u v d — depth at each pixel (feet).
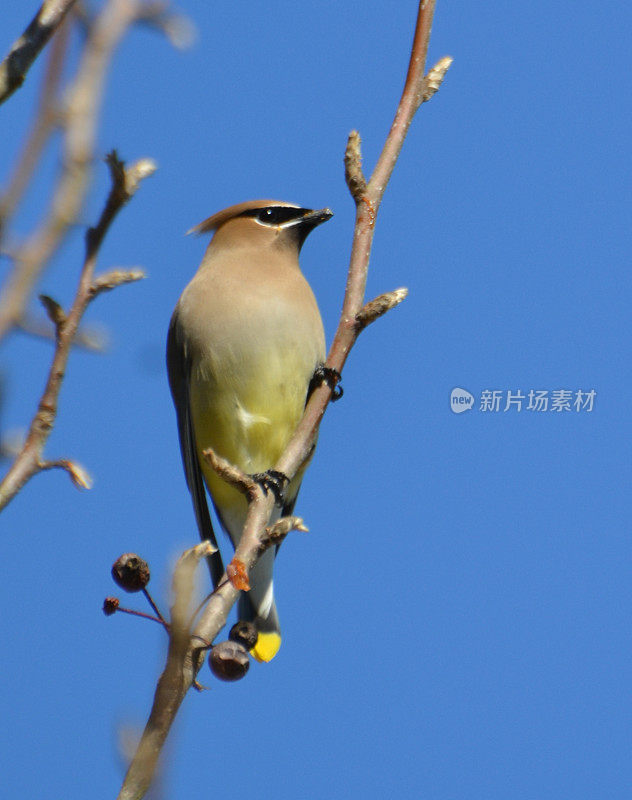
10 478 13.52
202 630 15.12
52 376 13.79
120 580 14.25
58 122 14.08
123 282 14.02
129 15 15.08
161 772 11.57
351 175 20.51
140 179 13.87
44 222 13.66
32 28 15.05
